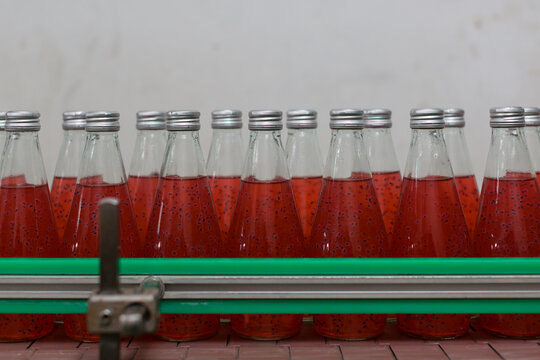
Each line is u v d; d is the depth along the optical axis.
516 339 0.77
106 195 0.78
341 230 0.77
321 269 0.72
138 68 1.50
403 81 1.50
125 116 1.51
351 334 0.76
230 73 1.50
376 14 1.49
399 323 0.79
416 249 0.77
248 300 0.73
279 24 1.49
